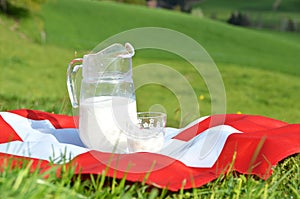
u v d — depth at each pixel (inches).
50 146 86.3
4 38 808.3
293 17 1331.2
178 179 73.9
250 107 555.2
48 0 972.6
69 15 953.5
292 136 92.0
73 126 109.2
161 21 987.9
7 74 616.4
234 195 73.0
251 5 1462.8
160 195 71.5
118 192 68.1
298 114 522.0
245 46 935.0
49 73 649.0
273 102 584.1
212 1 1535.4
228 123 103.9
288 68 810.2
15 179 66.3
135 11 1010.1
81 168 71.8
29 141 91.8
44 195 61.4
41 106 158.1
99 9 986.7
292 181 81.0
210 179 74.8
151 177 72.9
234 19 1350.9
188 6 1482.5
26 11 928.9
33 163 76.0
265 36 1000.2
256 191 73.0
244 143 88.5
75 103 89.0
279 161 90.0
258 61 840.9
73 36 864.9
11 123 101.6
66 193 64.3
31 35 852.0
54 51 776.3
